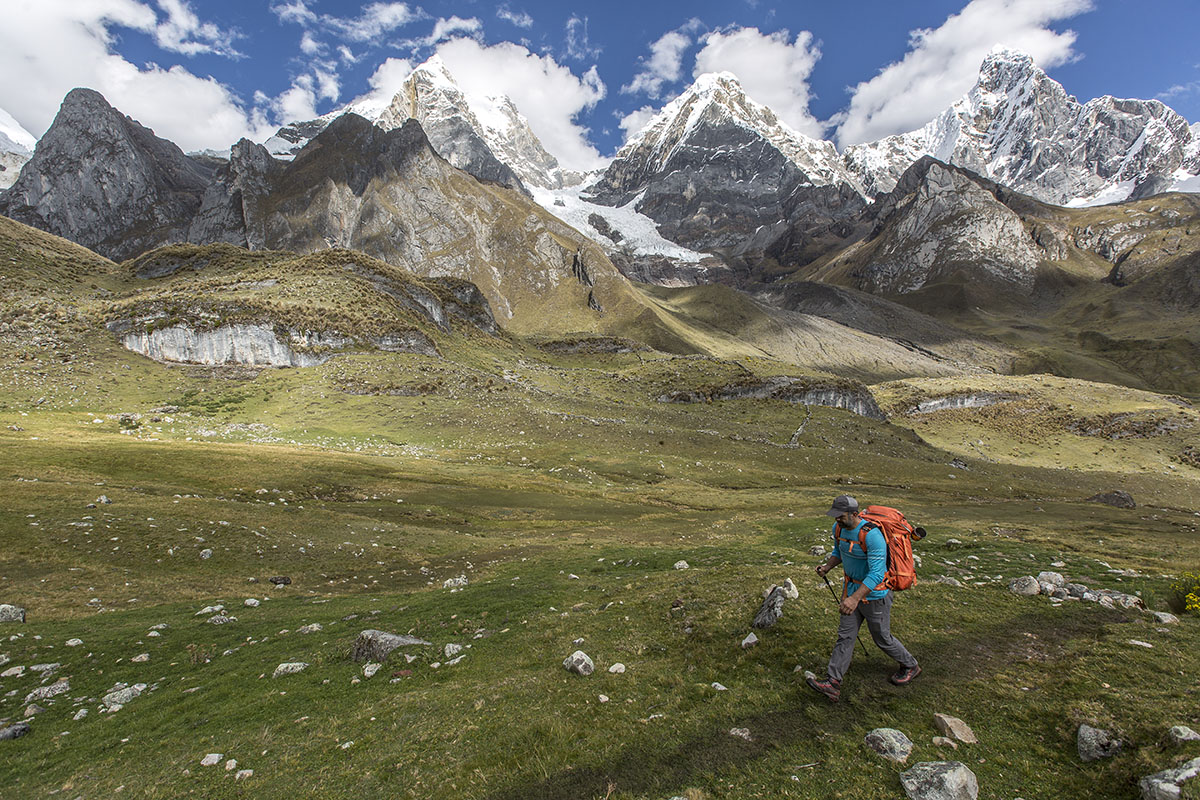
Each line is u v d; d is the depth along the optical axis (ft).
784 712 30.91
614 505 174.19
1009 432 594.24
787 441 355.56
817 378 503.61
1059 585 47.47
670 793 25.71
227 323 350.02
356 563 98.12
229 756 34.04
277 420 280.72
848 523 32.89
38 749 37.88
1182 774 21.48
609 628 48.01
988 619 39.73
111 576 83.15
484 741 31.76
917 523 133.90
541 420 310.04
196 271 523.70
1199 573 48.73
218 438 241.96
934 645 36.19
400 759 31.14
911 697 30.89
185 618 68.59
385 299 469.98
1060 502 200.64
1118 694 28.27
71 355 317.01
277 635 59.72
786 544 108.06
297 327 367.04
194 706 42.63
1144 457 528.22
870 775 25.21
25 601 73.05
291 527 113.09
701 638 41.88
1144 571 65.77
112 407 280.72
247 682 46.42
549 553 106.22
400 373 351.67
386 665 45.93
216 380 327.47
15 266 425.28
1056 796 23.29
